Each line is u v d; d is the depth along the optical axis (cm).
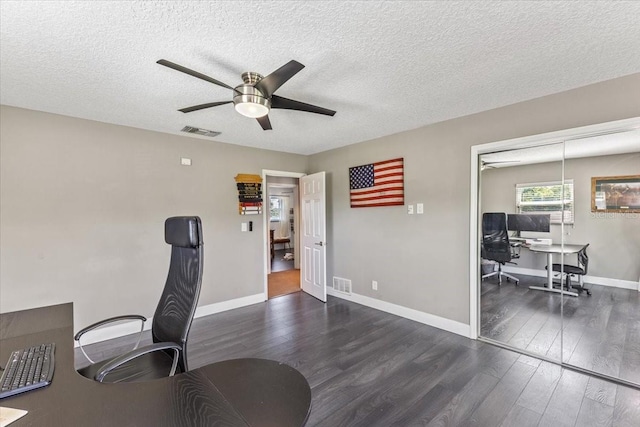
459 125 314
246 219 435
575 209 262
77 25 154
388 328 339
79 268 303
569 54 191
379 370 250
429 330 331
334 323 357
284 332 332
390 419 192
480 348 287
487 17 153
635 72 216
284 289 523
